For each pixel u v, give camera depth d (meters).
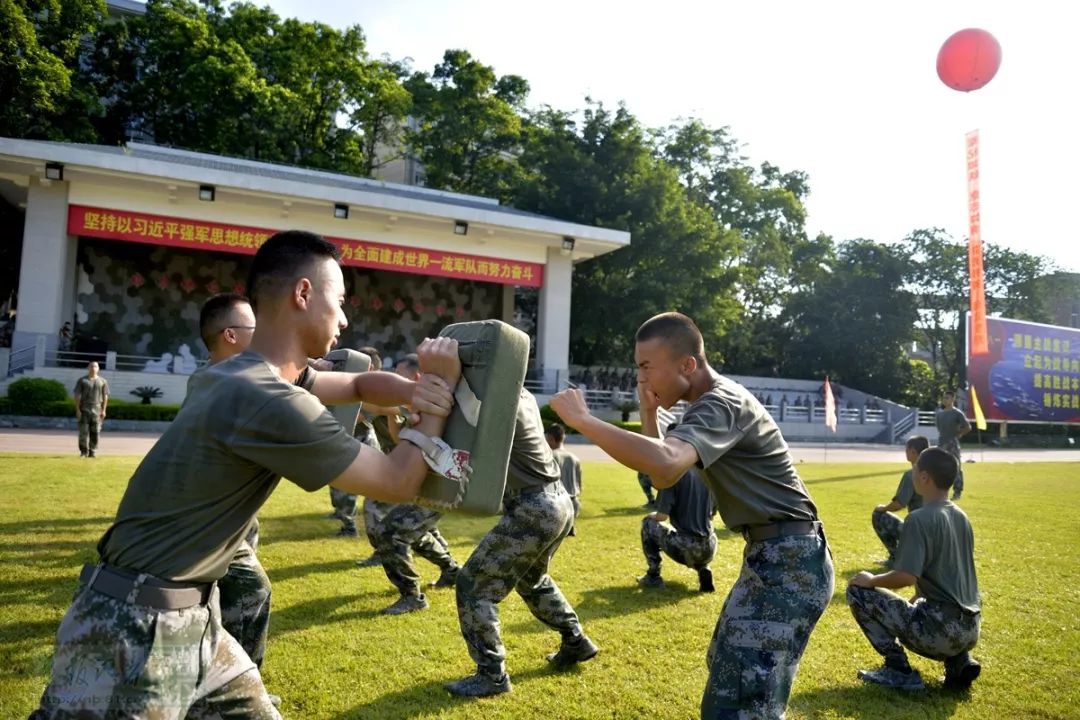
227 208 20.55
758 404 2.62
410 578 4.74
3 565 5.25
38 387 16.55
